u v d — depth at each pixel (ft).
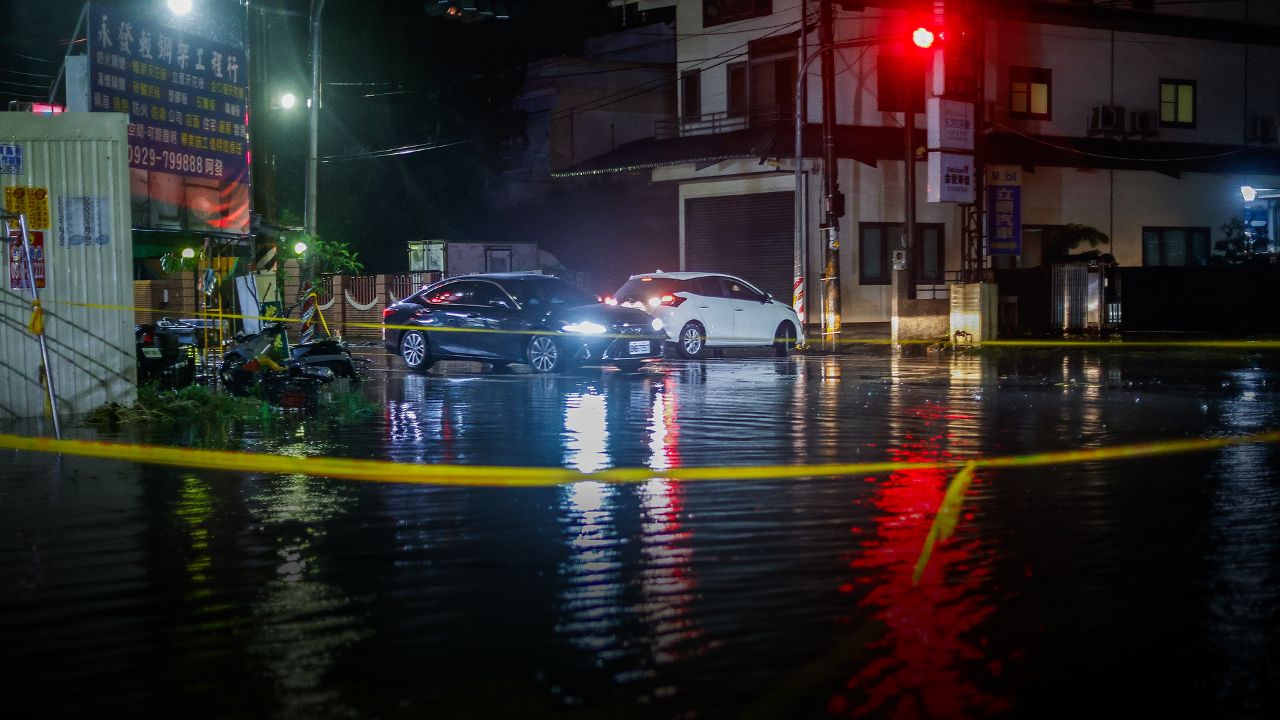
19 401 41.81
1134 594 18.65
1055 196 127.85
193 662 15.56
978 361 74.84
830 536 22.75
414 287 109.50
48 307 41.60
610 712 13.66
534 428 39.93
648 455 33.55
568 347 64.28
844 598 18.42
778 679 14.75
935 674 14.94
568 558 21.06
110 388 42.39
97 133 41.88
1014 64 124.57
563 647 16.02
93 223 41.93
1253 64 140.46
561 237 143.64
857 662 15.38
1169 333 109.50
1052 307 105.70
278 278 82.38
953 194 95.55
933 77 94.84
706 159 115.65
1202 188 136.87
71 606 18.20
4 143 40.70
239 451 34.68
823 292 91.91
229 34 63.26
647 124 150.51
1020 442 36.04
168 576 19.98
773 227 119.85
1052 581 19.40
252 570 20.34
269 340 58.08
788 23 117.29
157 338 56.03
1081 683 14.64
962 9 95.40
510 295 66.64
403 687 14.53
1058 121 127.95
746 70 122.31
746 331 79.56
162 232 59.16
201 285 72.23
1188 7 135.03
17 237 37.81
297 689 14.51
